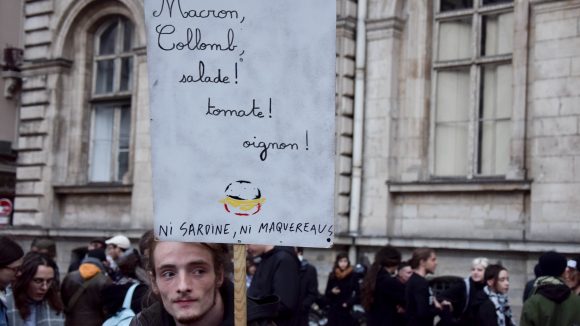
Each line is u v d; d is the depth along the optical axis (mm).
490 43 17188
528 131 16156
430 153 17828
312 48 4367
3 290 7707
